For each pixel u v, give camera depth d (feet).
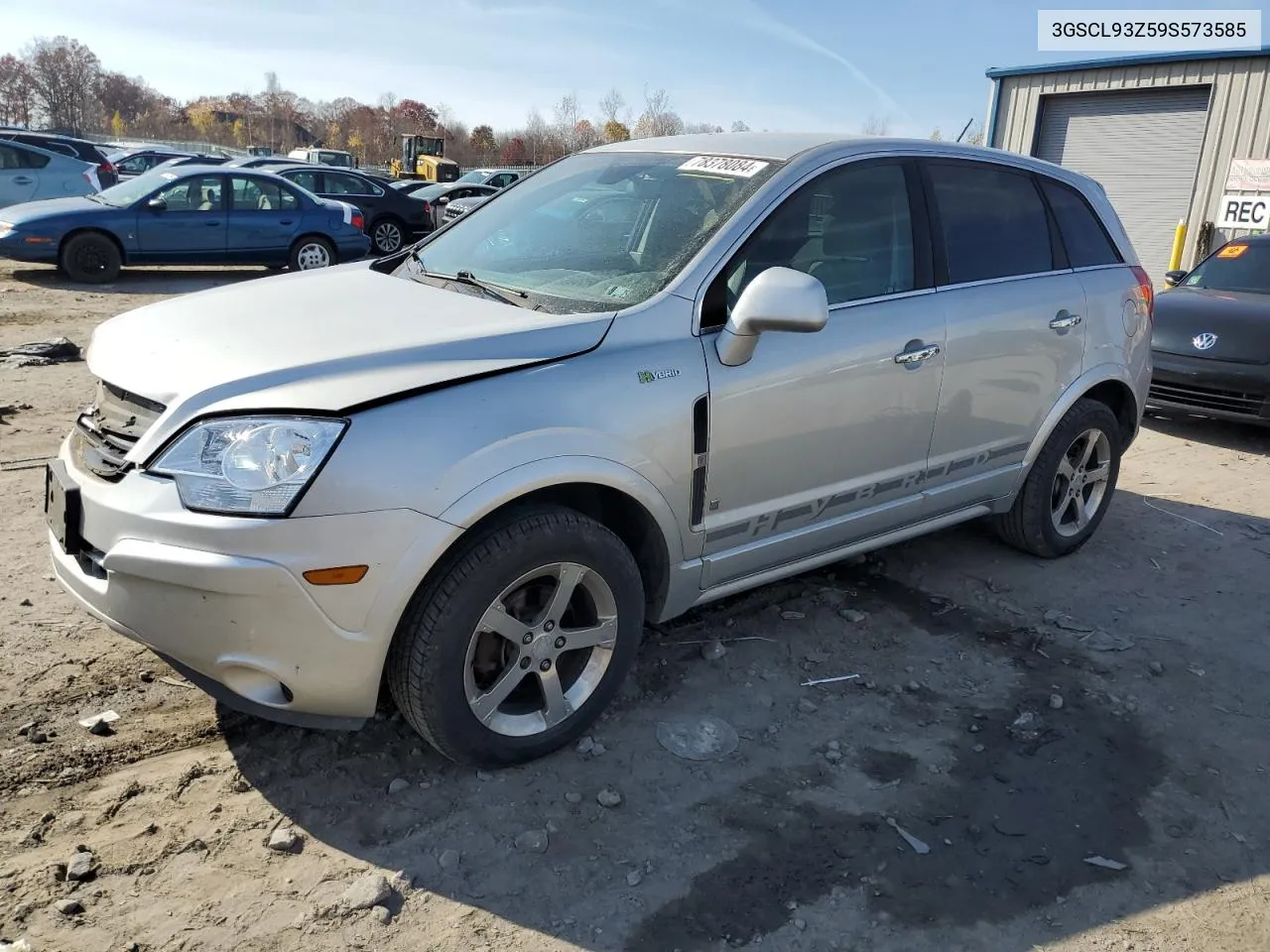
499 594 8.96
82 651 11.39
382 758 9.79
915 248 12.52
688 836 8.94
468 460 8.53
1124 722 11.13
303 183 56.59
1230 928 8.16
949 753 10.41
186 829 8.68
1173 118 50.88
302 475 8.04
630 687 11.32
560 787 9.50
